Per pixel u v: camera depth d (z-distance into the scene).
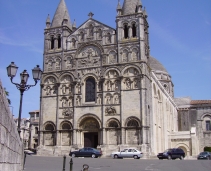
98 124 67.56
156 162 44.16
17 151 21.28
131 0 72.50
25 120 137.88
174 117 104.31
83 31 74.00
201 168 34.41
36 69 29.11
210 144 104.19
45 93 73.62
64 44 75.00
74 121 68.88
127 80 67.12
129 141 63.94
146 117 63.78
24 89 28.14
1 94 12.93
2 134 13.50
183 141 87.56
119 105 66.31
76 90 70.81
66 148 68.44
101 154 60.66
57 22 77.88
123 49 69.12
